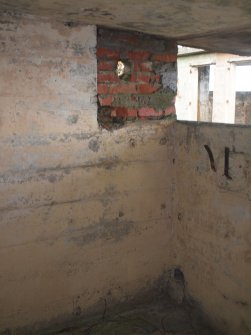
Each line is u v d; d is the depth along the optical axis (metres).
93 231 2.54
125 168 2.60
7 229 2.23
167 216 2.83
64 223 2.42
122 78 2.55
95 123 2.45
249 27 2.31
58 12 2.03
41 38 2.19
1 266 2.25
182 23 2.21
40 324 2.43
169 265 2.90
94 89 2.42
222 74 6.92
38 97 2.22
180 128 2.68
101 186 2.53
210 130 2.38
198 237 2.58
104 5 1.83
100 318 2.64
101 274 2.62
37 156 2.27
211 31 2.45
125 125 2.56
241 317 2.26
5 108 2.13
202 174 2.49
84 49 2.34
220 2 1.71
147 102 2.65
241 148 2.14
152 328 2.54
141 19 2.12
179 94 7.85
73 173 2.41
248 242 2.16
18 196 2.24
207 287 2.53
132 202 2.67
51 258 2.41
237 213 2.22
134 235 2.71
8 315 2.31
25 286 2.34
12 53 2.11
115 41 2.46
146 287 2.83
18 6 1.95
